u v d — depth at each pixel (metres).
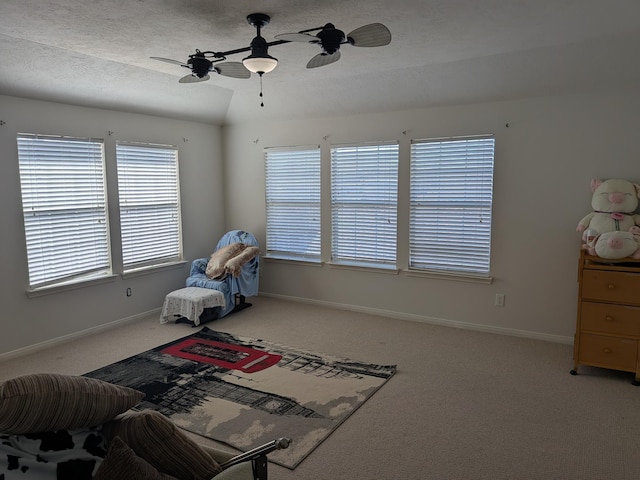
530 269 4.34
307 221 5.62
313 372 3.67
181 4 2.60
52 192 4.26
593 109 3.91
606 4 2.63
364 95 4.74
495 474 2.38
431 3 2.61
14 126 3.93
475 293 4.62
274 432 2.80
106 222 4.77
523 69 3.86
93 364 3.86
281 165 5.73
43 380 1.44
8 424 1.34
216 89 5.17
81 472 1.41
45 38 3.23
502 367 3.73
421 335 4.52
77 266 4.52
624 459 2.49
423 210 4.82
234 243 5.52
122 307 4.95
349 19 2.86
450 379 3.52
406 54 3.70
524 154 4.24
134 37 3.21
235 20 2.87
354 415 3.00
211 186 6.05
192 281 5.26
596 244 3.45
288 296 5.87
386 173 5.00
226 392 3.34
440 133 4.62
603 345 3.46
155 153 5.27
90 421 1.51
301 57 3.76
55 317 4.32
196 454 1.53
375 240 5.16
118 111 4.80
